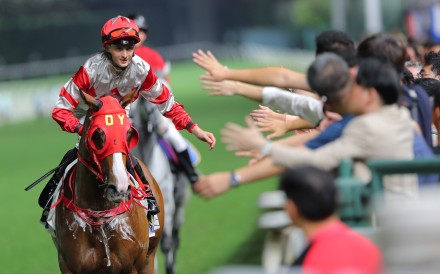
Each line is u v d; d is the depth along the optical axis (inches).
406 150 350.9
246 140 346.9
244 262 713.0
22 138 1995.6
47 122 2444.6
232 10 5959.6
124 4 5733.3
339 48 455.8
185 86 3127.5
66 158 509.7
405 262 256.8
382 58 427.5
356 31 3075.8
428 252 255.6
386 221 263.0
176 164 694.5
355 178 338.3
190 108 2257.6
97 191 470.6
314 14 4783.5
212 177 347.6
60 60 4480.8
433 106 476.1
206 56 468.4
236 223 892.6
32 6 4753.9
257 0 5748.0
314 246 285.1
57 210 490.3
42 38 4621.1
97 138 436.8
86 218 474.3
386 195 356.5
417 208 255.8
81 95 448.8
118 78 486.6
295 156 341.1
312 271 271.6
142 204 500.1
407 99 433.4
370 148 346.3
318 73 359.6
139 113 638.5
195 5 6013.8
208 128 1710.1
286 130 449.1
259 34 4940.9
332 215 292.8
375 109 360.2
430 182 374.3
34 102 2706.7
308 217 291.6
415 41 907.4
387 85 357.4
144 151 640.4
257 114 460.1
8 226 971.9
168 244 666.2
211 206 997.2
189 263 733.3
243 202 1008.9
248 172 346.0
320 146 368.8
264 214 398.9
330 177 294.0
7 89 3134.8
